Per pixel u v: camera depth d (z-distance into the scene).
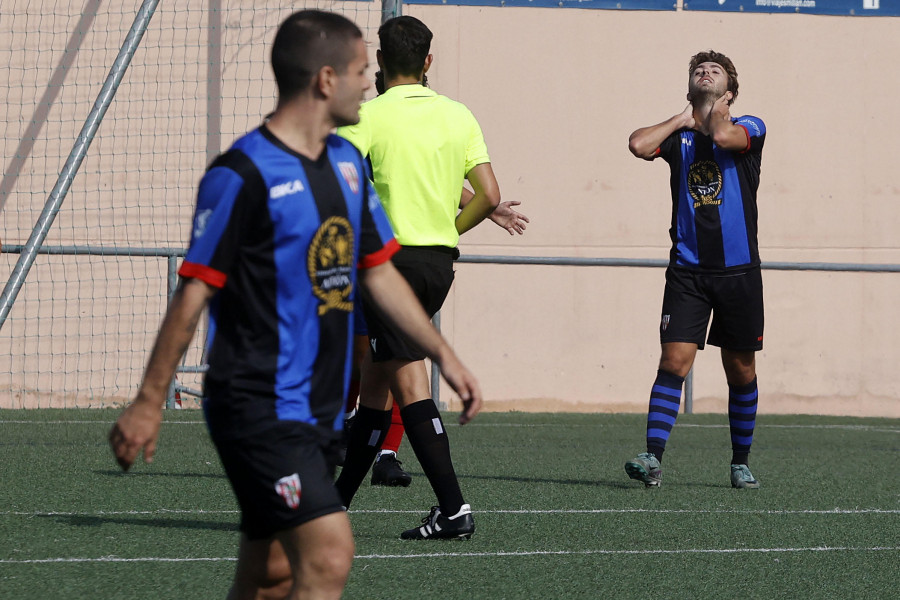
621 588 12.66
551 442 28.70
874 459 26.22
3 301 28.34
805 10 38.88
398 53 16.05
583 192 37.94
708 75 20.45
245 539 8.77
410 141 15.57
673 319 20.78
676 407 20.94
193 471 21.44
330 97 8.52
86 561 13.45
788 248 38.91
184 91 35.84
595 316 37.97
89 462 22.34
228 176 8.08
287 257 8.22
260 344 8.25
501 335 37.53
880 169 39.25
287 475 8.20
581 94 37.94
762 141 20.52
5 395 34.88
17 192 35.31
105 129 35.56
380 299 9.32
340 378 8.70
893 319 39.34
